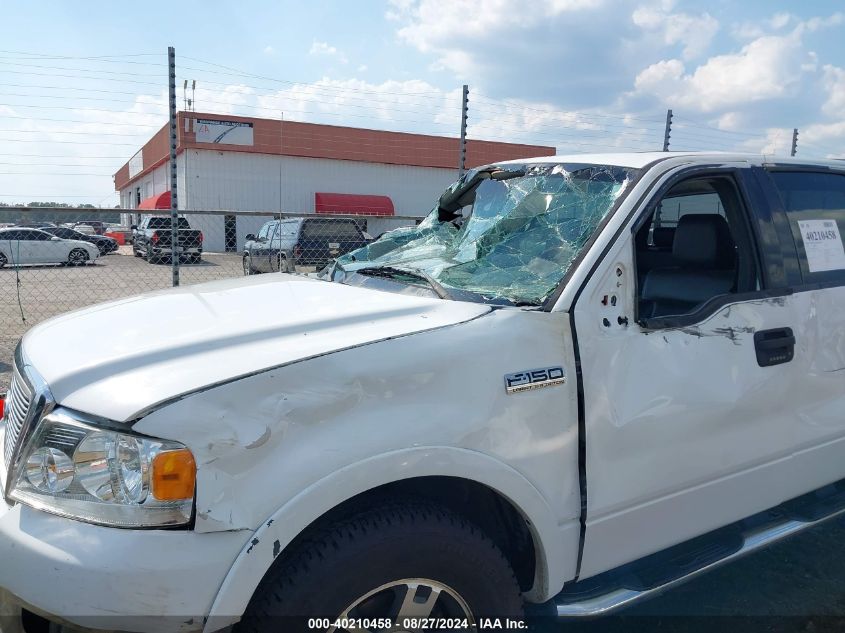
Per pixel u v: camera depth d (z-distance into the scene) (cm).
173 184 715
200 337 199
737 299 260
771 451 272
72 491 165
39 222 751
